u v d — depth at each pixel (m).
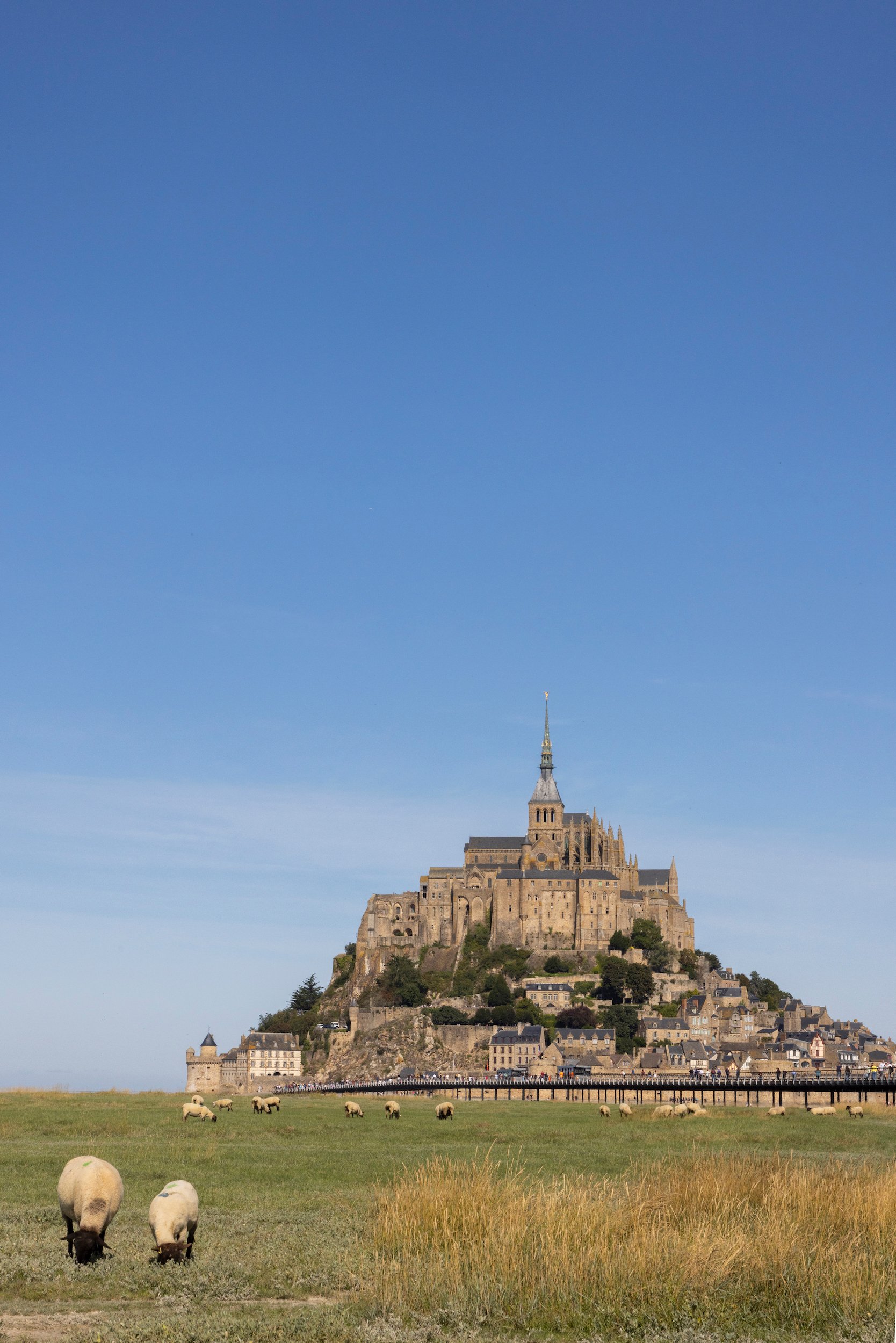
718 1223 41.19
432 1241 41.00
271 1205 54.62
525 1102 168.00
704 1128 107.19
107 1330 32.44
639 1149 83.25
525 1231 39.16
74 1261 39.75
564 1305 35.56
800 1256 38.12
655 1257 37.50
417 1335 33.03
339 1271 39.53
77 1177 41.00
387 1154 77.19
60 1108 117.81
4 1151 74.56
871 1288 35.94
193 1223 41.75
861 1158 75.31
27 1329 33.00
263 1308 36.25
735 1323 34.81
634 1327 34.28
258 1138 89.81
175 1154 74.38
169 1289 37.41
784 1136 97.12
